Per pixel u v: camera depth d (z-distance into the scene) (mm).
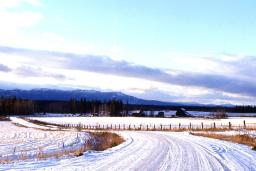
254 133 40500
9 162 14688
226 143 27188
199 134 40750
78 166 13453
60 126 80812
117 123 93812
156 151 20453
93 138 36625
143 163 14836
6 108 183750
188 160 16031
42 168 12641
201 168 13508
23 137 37656
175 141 29297
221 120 95625
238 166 14203
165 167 13688
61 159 15828
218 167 13828
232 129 52250
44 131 52656
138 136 37500
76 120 114938
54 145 27422
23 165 13422
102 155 18016
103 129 69188
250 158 17266
